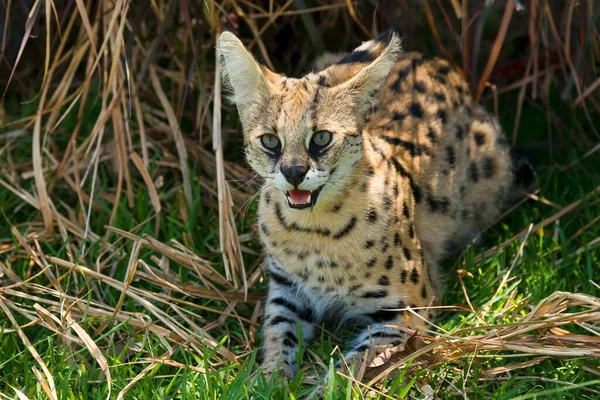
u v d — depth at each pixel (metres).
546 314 7.36
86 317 7.98
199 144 10.43
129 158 10.44
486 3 8.88
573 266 8.97
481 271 8.98
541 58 10.88
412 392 7.29
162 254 9.06
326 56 10.48
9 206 9.98
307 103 7.48
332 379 6.91
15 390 6.86
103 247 9.13
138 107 9.66
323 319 8.62
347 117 7.58
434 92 9.47
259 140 7.66
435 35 9.82
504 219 10.20
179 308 8.26
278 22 10.76
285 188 7.40
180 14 10.23
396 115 9.05
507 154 9.98
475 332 7.73
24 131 10.70
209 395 6.98
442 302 8.72
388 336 7.92
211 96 9.82
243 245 9.52
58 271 8.83
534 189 10.33
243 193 10.08
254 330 8.32
